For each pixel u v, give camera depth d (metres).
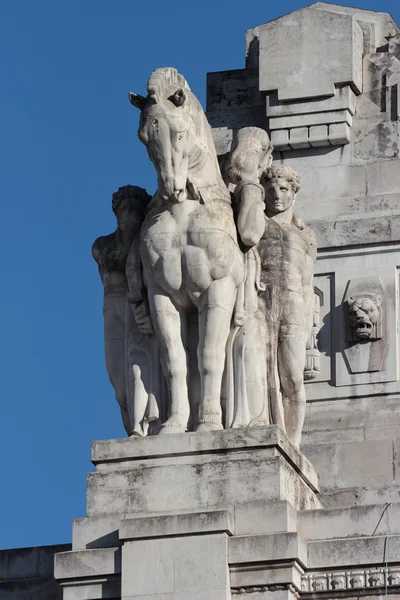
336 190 39.00
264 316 36.25
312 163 39.28
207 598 33.59
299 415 36.38
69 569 34.34
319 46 39.44
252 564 33.69
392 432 37.44
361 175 38.97
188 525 33.94
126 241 36.34
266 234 36.69
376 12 40.16
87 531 34.62
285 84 39.44
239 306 35.88
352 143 39.22
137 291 36.06
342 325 38.22
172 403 35.53
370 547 33.97
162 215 35.69
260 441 34.53
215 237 35.41
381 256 38.44
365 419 37.69
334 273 38.53
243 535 33.91
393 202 38.69
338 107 39.19
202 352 35.44
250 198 35.94
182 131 35.09
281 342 36.31
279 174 36.88
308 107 39.34
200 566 33.75
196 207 35.59
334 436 37.62
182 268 35.44
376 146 39.09
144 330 36.09
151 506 34.56
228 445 34.59
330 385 38.03
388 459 37.00
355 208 38.81
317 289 38.53
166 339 35.62
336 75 39.22
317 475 36.97
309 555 34.09
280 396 36.31
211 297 35.44
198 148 35.59
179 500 34.47
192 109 35.59
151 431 35.72
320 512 34.50
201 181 35.72
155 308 35.72
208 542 33.81
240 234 35.88
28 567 36.12
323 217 38.88
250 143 36.88
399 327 38.03
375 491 36.44
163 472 34.66
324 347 38.22
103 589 34.25
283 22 39.66
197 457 34.72
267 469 34.28
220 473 34.44
